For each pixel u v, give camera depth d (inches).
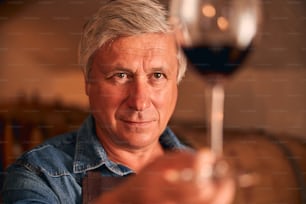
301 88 87.9
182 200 18.3
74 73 91.4
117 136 54.5
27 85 90.2
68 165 53.2
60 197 51.9
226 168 18.6
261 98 88.0
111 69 53.2
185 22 26.0
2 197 52.2
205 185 18.1
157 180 18.6
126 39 52.5
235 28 25.6
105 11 53.1
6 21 94.3
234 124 84.7
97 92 54.2
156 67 53.1
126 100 53.9
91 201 52.0
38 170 52.0
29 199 49.3
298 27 88.1
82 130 55.3
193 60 25.4
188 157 18.6
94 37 53.1
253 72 88.0
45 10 94.0
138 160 56.4
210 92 25.0
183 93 83.4
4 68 92.4
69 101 89.6
